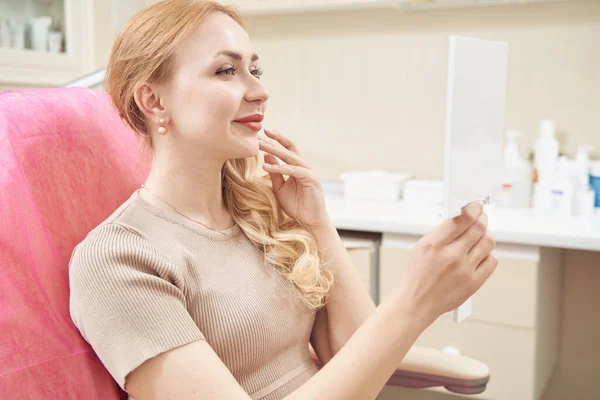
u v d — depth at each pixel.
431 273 0.78
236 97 0.85
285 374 0.95
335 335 1.06
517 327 1.71
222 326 0.87
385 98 2.32
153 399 0.75
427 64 2.23
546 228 1.68
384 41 2.29
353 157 2.40
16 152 0.90
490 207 1.91
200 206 0.93
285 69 2.47
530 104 2.11
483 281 0.82
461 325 1.77
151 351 0.74
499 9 2.11
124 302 0.76
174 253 0.86
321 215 1.06
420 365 1.12
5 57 2.22
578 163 1.92
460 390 1.10
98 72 1.35
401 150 2.32
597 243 1.57
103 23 2.60
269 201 1.03
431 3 2.12
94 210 0.98
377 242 1.92
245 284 0.92
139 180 1.09
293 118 2.49
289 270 0.98
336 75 2.38
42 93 1.01
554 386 2.23
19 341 0.77
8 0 2.26
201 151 0.89
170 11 0.86
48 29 2.41
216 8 0.89
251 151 0.90
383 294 1.87
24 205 0.87
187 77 0.85
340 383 0.76
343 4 2.16
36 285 0.83
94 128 1.04
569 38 2.03
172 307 0.78
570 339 2.19
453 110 0.73
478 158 0.80
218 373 0.74
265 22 2.47
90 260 0.79
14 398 0.73
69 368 0.81
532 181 2.00
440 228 0.77
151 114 0.89
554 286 1.99
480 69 0.77
